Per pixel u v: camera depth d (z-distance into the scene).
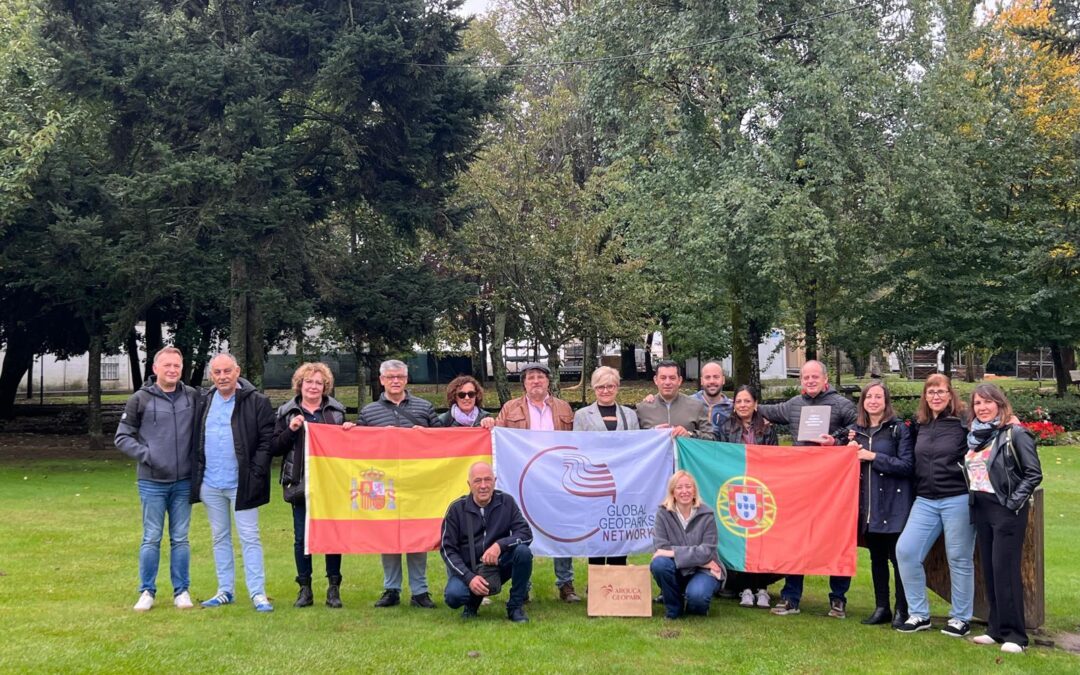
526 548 7.29
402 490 7.91
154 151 17.56
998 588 6.80
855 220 21.12
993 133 25.09
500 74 20.64
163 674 5.80
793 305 23.55
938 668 6.18
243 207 17.42
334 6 18.70
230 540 7.71
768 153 18.83
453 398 8.65
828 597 8.54
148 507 7.49
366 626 7.05
